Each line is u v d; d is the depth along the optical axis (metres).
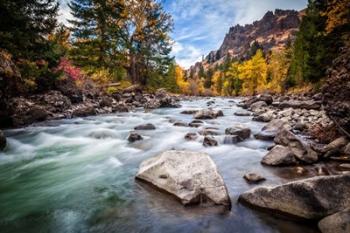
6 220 4.02
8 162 7.12
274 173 5.46
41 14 14.57
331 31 22.16
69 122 13.28
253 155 6.92
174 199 4.34
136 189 4.88
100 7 24.81
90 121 13.68
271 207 3.83
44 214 4.16
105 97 21.44
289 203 3.72
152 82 34.16
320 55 23.86
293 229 3.48
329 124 9.07
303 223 3.58
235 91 72.62
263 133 8.95
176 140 8.91
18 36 12.67
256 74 61.47
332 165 5.84
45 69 15.66
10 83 11.45
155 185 4.82
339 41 21.62
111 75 31.12
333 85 8.02
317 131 8.99
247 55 112.69
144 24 28.58
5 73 10.88
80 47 25.39
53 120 13.80
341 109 7.43
